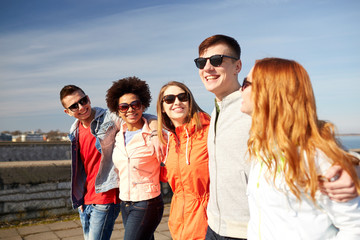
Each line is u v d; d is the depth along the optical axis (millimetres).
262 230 1360
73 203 3193
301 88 1275
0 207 5000
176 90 2447
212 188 2031
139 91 2967
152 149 2812
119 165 2916
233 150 1894
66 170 5527
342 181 1127
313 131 1223
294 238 1258
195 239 2326
